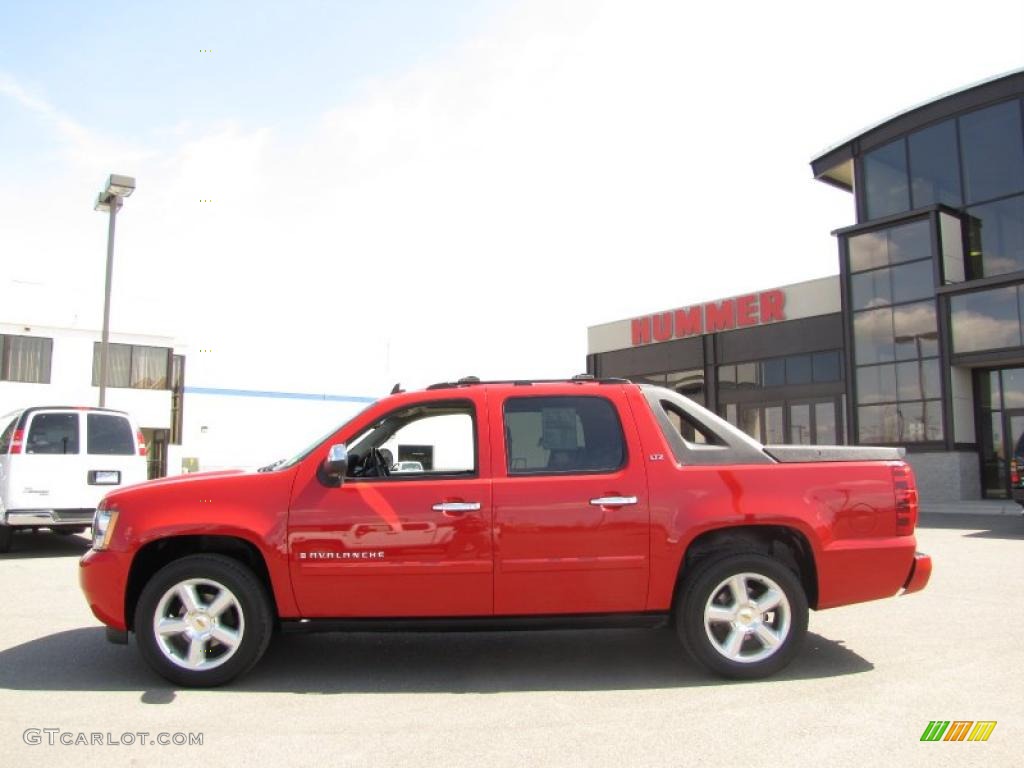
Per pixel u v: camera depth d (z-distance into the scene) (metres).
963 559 10.39
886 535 5.42
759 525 5.38
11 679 5.47
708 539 5.49
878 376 21.62
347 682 5.40
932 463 20.22
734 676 5.25
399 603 5.24
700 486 5.34
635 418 5.52
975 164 20.91
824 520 5.33
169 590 5.26
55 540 14.77
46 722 4.61
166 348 33.66
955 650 5.93
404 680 5.44
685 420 5.68
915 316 20.97
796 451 5.65
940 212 20.59
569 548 5.23
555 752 4.11
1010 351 19.12
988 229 20.61
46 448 12.16
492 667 5.75
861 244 22.19
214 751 4.15
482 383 5.77
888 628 6.62
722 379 27.23
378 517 5.24
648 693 5.07
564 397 5.62
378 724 4.55
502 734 4.38
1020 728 4.36
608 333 30.59
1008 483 20.05
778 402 25.62
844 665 5.59
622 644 6.39
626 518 5.26
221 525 5.25
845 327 22.30
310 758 4.05
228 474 5.58
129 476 12.66
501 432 5.48
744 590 5.29
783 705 4.77
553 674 5.55
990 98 20.59
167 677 5.23
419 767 3.93
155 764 3.99
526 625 5.27
